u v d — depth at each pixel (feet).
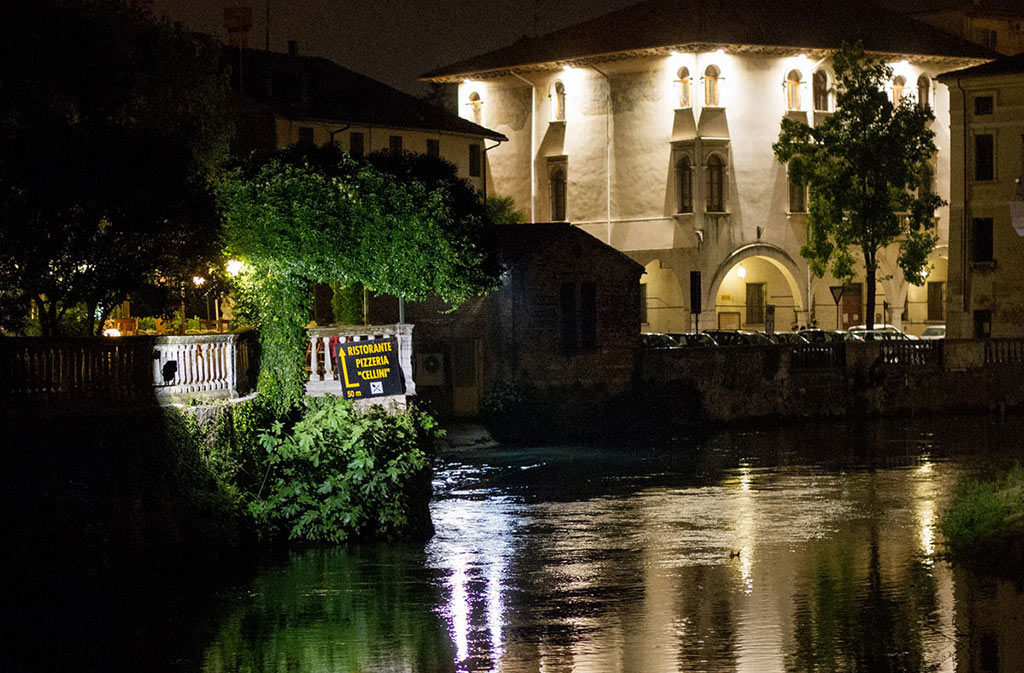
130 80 127.95
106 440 101.65
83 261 111.96
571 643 87.51
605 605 97.60
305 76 258.57
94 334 128.77
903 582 102.63
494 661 83.76
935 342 245.86
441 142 279.08
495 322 207.00
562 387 209.36
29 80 118.42
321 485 116.47
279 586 101.86
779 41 290.56
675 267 288.30
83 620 92.32
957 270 276.41
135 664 83.46
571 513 139.64
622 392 215.72
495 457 188.85
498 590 102.17
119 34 137.18
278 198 135.64
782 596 99.45
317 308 214.48
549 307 208.03
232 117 165.17
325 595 99.35
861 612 93.76
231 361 113.80
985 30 349.00
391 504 119.96
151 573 102.83
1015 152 270.87
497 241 206.28
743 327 298.35
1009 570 105.19
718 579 106.01
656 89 289.94
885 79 303.48
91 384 101.19
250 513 113.50
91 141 110.22
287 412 125.80
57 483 99.66
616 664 82.74
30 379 98.73
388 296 201.26
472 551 116.98
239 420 115.24
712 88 288.92
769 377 230.68
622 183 294.05
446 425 203.21
